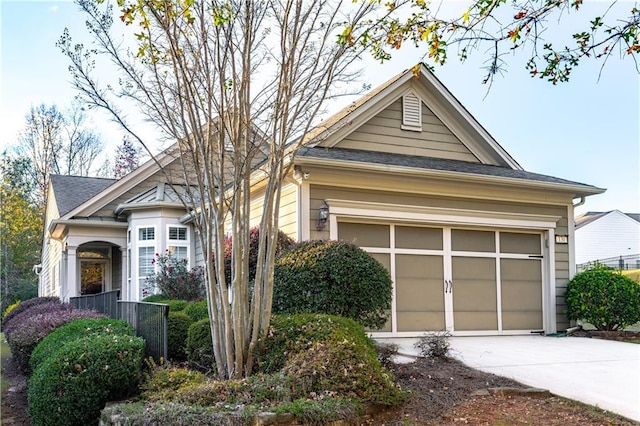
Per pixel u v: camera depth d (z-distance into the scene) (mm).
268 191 6027
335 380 5184
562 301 11125
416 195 10000
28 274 30125
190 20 5496
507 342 9336
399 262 9891
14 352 9438
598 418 5031
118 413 4934
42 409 5668
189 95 5852
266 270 6051
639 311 10367
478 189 10469
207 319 6945
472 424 4938
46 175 31875
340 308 7199
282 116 5922
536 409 5332
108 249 18125
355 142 10781
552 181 10953
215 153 6344
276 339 5918
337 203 9305
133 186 15844
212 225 6332
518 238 11031
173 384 5660
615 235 38688
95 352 5785
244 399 4973
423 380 6086
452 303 10211
